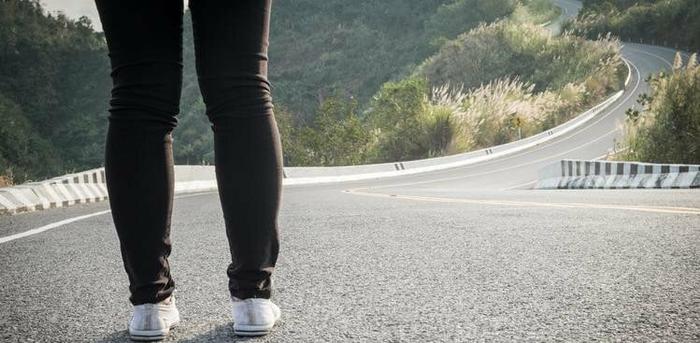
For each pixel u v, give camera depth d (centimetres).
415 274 260
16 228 538
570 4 12512
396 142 3866
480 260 290
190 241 407
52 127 13112
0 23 13575
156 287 171
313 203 809
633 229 390
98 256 345
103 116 13112
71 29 14362
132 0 168
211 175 2016
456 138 3762
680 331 162
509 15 11569
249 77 173
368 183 2584
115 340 171
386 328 175
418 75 7256
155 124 173
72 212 742
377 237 394
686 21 7775
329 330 174
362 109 7094
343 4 18000
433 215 545
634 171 1164
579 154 3512
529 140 4016
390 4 17050
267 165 173
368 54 15538
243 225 169
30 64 13450
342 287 236
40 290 248
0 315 203
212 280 260
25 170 10462
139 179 170
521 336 163
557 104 4806
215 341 166
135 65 171
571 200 706
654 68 6400
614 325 170
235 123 172
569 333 164
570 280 235
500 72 6569
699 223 413
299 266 288
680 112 1397
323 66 15450
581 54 6116
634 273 246
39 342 171
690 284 221
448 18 12481
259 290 170
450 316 186
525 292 217
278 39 17662
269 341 165
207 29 172
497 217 503
